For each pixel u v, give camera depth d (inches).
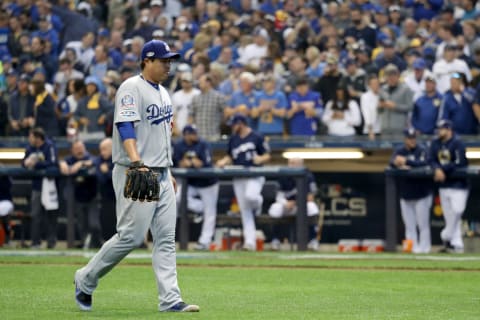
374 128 1733.5
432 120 1681.8
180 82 1843.0
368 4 2105.1
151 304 744.3
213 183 1595.7
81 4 2331.4
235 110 1768.0
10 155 1857.8
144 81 684.7
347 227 1707.7
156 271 682.8
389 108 1724.9
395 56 1827.0
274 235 1637.6
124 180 680.4
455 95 1675.7
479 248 1596.9
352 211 1707.7
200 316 652.1
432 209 1619.1
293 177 1573.6
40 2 2225.6
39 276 1020.5
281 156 1785.2
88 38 2106.3
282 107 1765.5
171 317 643.5
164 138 687.7
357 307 732.0
